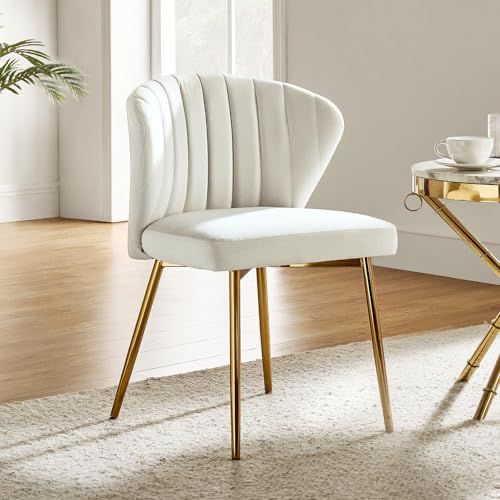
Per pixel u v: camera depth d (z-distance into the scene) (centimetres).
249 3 696
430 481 263
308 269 582
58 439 295
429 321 457
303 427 307
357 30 608
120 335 427
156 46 765
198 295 508
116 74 754
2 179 761
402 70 587
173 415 318
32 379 361
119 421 312
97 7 752
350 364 377
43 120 780
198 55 737
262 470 271
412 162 588
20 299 497
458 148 300
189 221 293
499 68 541
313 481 263
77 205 786
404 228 595
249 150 326
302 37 639
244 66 704
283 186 329
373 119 606
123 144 767
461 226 334
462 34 556
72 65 771
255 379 357
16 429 304
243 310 475
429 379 359
